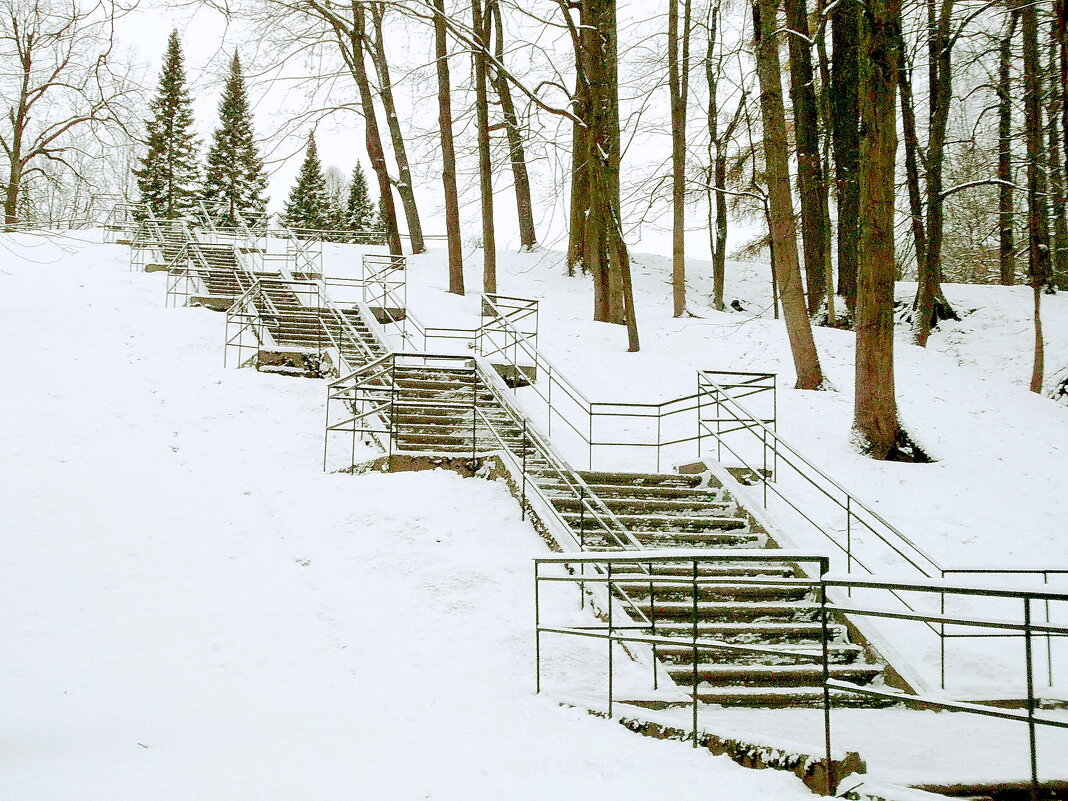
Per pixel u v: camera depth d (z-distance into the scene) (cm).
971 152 2764
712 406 1508
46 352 1545
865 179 1358
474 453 1115
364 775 486
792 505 1000
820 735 553
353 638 796
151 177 3828
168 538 966
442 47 2417
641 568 859
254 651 774
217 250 2298
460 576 877
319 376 1562
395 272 2523
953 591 393
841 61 2264
